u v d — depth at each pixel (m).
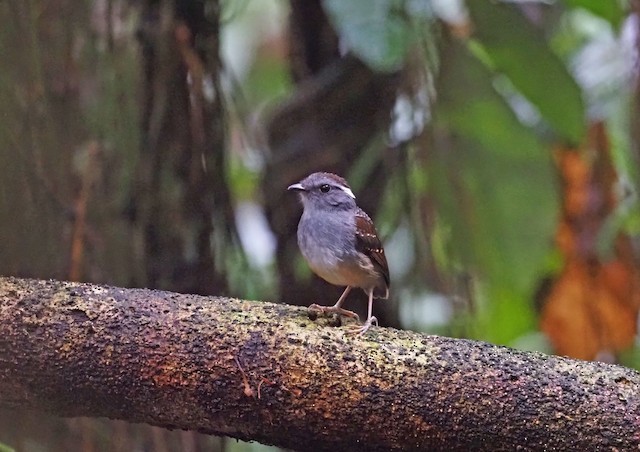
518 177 10.50
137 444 9.33
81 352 6.49
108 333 6.52
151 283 9.80
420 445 6.49
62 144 9.37
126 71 9.69
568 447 6.30
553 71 10.08
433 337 6.69
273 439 6.74
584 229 11.10
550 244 10.66
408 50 9.42
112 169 9.70
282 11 11.95
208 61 9.84
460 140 10.48
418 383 6.41
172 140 9.70
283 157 11.24
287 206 11.32
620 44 11.07
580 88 10.12
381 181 11.32
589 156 11.23
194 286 9.89
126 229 9.77
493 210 10.60
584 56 12.41
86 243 9.54
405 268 11.23
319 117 11.18
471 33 10.39
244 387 6.47
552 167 10.53
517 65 10.20
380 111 10.88
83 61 9.60
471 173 10.53
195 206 9.81
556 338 11.20
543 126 11.84
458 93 10.31
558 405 6.31
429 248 10.66
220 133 9.91
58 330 6.51
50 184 9.27
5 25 9.04
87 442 9.12
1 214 9.01
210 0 9.84
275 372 6.47
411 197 10.77
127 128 9.72
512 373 6.42
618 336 11.05
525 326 12.07
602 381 6.38
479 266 10.79
